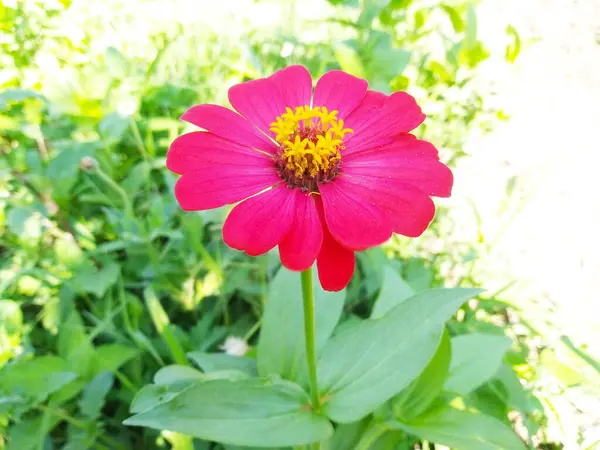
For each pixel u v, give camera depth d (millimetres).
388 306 144
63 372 129
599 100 274
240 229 87
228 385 102
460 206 226
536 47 305
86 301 173
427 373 125
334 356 118
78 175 183
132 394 150
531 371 156
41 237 171
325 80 117
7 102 178
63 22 217
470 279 184
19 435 131
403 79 216
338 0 222
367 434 128
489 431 122
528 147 252
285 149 98
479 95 218
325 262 88
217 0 292
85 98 172
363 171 101
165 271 169
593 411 152
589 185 236
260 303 169
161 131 206
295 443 101
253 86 113
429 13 233
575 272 201
